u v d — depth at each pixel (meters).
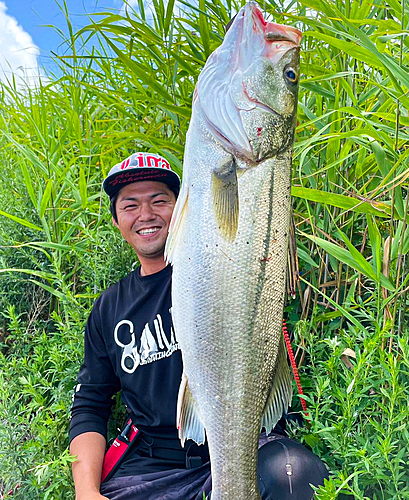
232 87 0.71
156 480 0.88
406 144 1.08
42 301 1.47
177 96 1.29
